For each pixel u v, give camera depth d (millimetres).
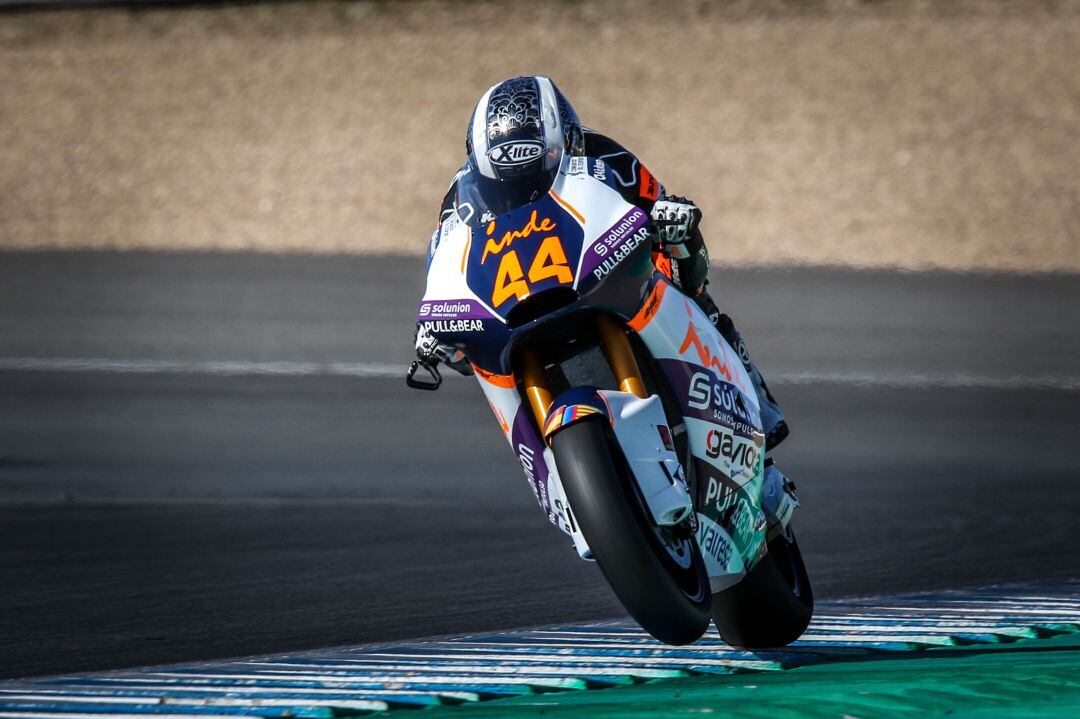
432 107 72375
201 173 66125
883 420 33531
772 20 80375
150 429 33844
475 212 13414
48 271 53594
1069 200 58219
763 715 11133
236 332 44031
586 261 12641
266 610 19953
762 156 64188
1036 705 11188
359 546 24000
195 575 22047
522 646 16125
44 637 18516
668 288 13539
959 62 72750
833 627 16969
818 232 56406
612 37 79625
